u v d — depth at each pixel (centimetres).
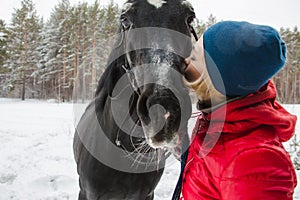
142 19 158
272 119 119
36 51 3731
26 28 3731
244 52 113
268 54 111
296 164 446
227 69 117
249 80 116
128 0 173
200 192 138
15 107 1817
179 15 160
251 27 117
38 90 3719
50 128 926
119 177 218
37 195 414
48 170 512
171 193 428
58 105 2075
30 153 614
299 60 3819
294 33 4231
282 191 109
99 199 240
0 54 3309
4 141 721
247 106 121
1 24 3803
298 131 702
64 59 2759
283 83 3512
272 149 113
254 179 110
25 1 3744
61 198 410
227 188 117
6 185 445
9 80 3641
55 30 3353
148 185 234
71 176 489
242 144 117
